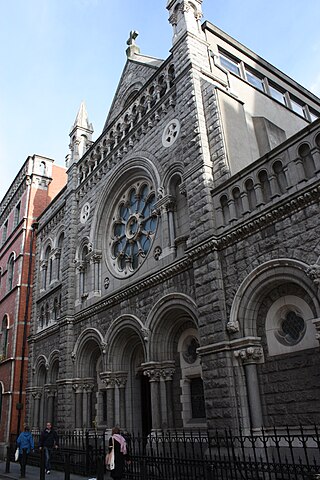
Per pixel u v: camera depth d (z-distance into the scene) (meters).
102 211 24.16
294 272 11.76
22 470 16.88
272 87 24.22
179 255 17.09
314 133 12.04
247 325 12.89
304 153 12.40
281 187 12.97
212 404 13.00
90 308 22.38
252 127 19.83
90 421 21.72
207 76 19.02
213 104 17.22
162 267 17.28
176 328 17.17
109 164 24.56
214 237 14.53
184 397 16.05
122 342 20.03
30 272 35.28
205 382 13.44
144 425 19.14
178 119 19.09
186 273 16.06
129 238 21.59
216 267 14.15
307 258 11.47
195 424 15.22
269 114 22.19
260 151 19.03
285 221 12.41
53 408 25.64
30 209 38.53
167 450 15.34
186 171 16.97
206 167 16.05
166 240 18.02
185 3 20.44
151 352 16.91
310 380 11.27
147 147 21.11
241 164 16.53
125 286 19.61
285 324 12.44
